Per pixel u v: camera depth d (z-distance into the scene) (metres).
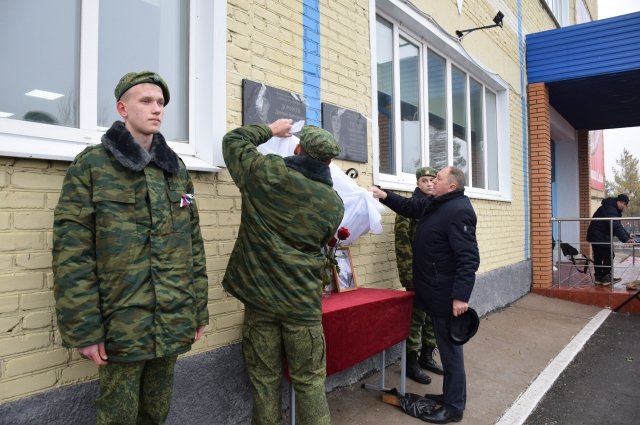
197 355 2.57
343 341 2.75
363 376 3.87
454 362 3.13
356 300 3.04
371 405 3.37
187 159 2.62
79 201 1.66
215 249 2.71
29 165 1.98
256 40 3.01
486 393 3.68
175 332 1.80
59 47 2.25
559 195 11.99
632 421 3.29
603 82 7.91
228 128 2.79
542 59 7.96
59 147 2.11
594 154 15.55
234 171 2.29
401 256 3.91
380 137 4.53
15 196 1.94
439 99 5.63
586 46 7.57
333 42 3.68
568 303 7.11
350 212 3.23
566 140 11.84
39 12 2.18
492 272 6.36
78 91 2.30
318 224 2.24
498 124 7.26
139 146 1.78
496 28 6.86
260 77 3.03
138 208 1.76
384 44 4.64
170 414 2.43
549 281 7.73
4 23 2.07
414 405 3.21
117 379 1.76
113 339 1.67
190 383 2.52
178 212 1.88
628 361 4.54
